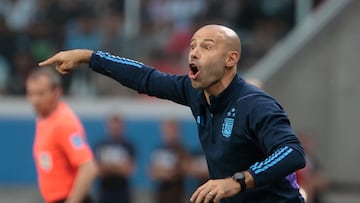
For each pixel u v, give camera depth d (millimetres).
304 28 44281
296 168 13883
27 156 45875
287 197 15180
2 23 45281
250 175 13734
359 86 43219
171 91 16328
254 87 15148
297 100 43531
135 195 43719
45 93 22688
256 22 45031
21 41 45219
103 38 44594
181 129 45062
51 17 45438
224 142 15094
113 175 37312
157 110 45562
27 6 45781
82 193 22734
